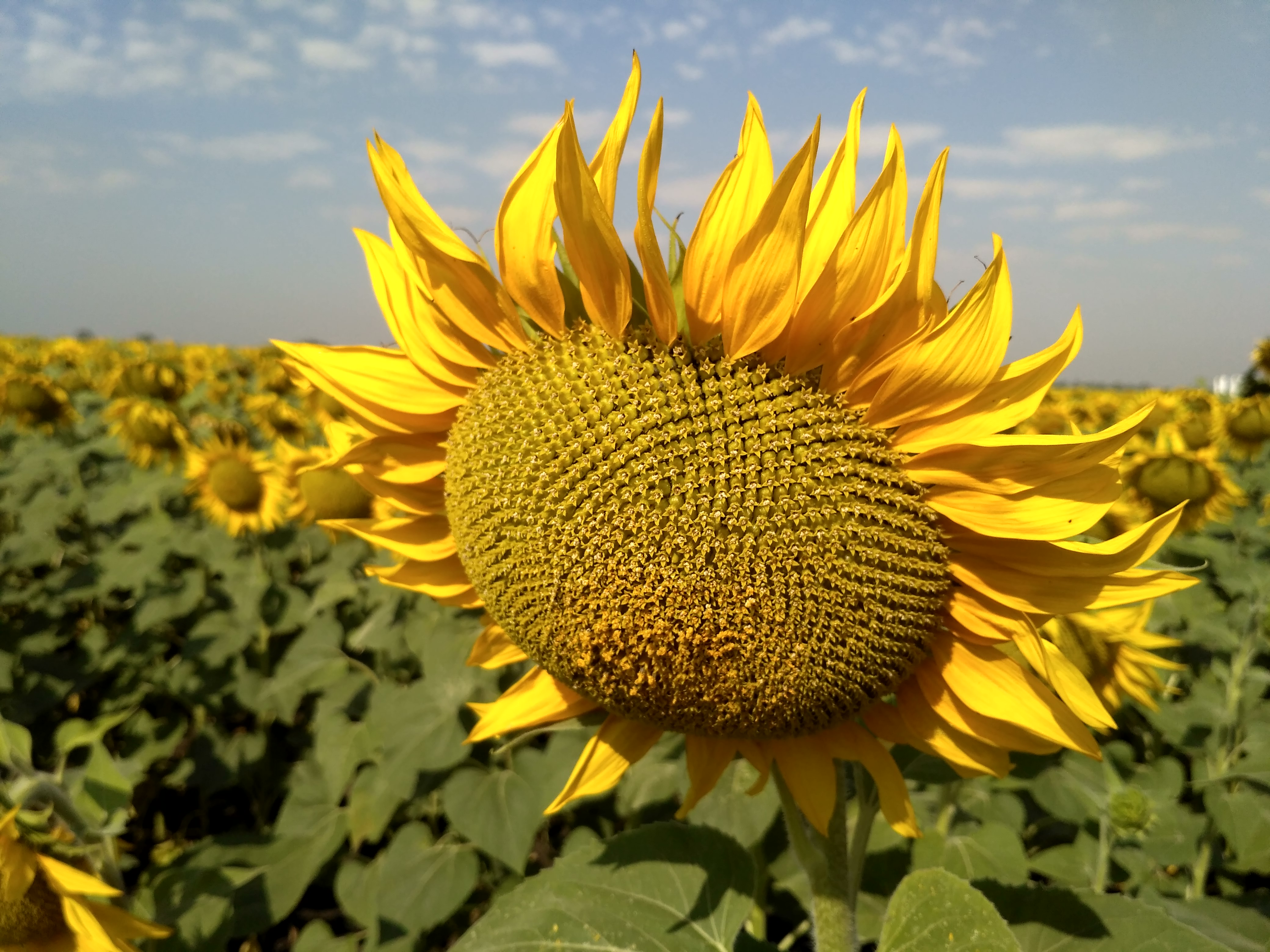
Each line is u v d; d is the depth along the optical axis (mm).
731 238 362
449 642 828
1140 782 710
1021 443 354
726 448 373
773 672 372
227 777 1057
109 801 575
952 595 383
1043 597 373
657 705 390
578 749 770
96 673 1218
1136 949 419
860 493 367
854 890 436
